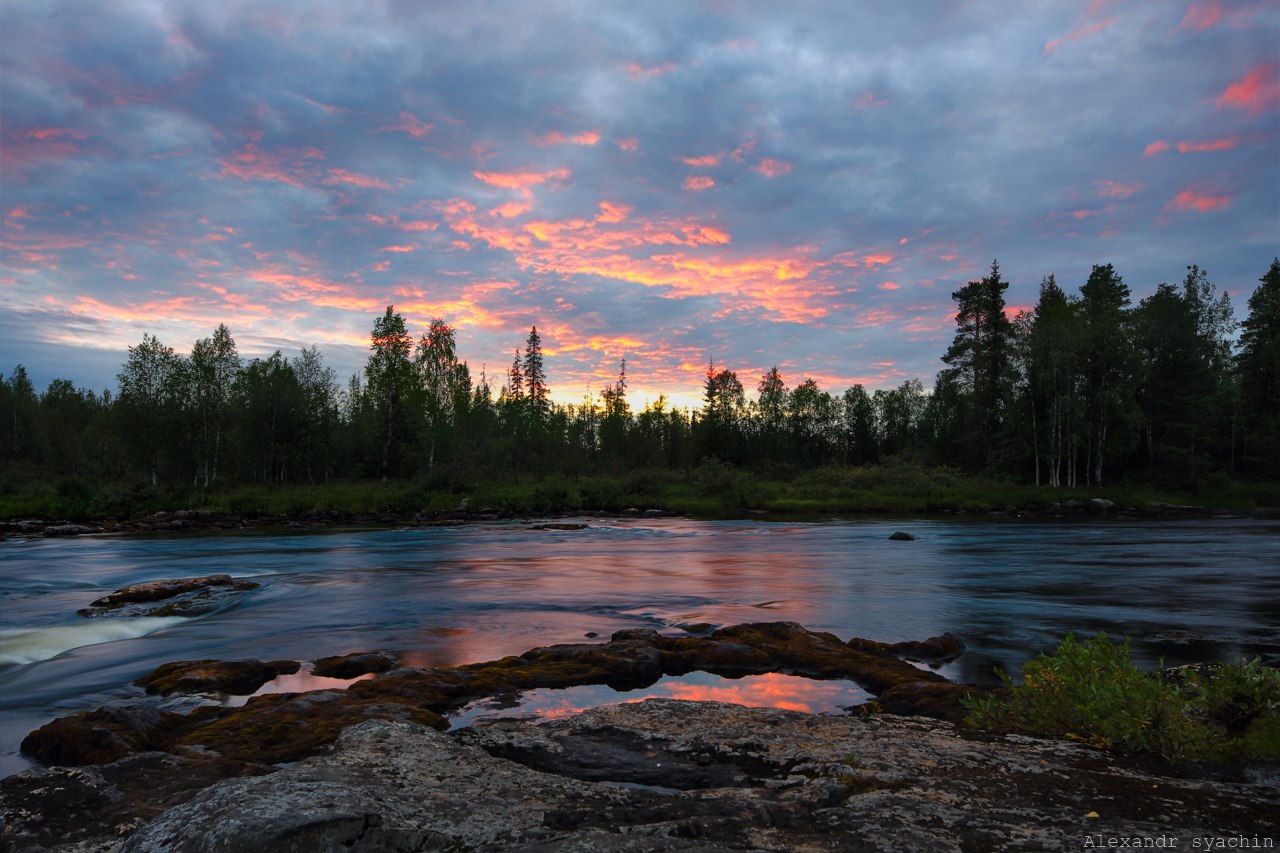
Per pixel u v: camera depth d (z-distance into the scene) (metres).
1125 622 12.16
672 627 11.82
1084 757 4.89
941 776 4.42
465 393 69.44
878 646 9.93
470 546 27.27
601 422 96.81
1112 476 62.91
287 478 62.34
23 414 78.81
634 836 3.20
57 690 8.43
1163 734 4.86
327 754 4.94
